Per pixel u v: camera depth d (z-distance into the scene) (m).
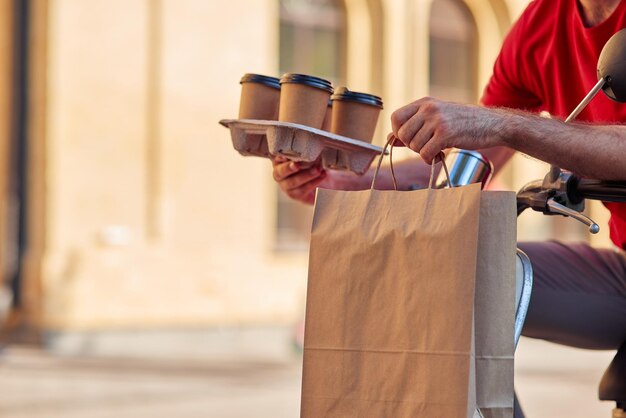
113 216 14.29
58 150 13.91
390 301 1.98
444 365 1.90
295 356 14.27
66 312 13.86
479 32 18.23
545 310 2.45
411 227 1.97
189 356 13.69
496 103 2.84
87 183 14.12
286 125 2.35
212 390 10.30
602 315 2.48
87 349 13.96
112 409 9.03
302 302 15.66
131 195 14.41
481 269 1.93
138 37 14.45
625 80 2.04
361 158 2.45
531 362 13.88
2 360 12.34
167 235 14.66
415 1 17.42
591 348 2.56
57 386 10.43
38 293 13.91
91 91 14.13
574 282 2.46
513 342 1.91
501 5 18.25
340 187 2.75
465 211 1.92
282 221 15.80
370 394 1.98
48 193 13.90
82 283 13.98
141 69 14.48
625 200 2.15
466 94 18.22
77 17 14.01
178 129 14.72
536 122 2.10
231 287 15.09
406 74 17.31
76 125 14.03
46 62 13.88
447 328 1.91
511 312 1.91
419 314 1.94
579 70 2.50
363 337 2.00
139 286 14.38
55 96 13.86
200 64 14.91
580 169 2.13
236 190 15.20
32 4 14.04
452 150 2.32
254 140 2.51
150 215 14.56
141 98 14.48
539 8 2.62
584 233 19.16
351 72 16.92
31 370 11.60
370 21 17.11
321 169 2.70
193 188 14.86
